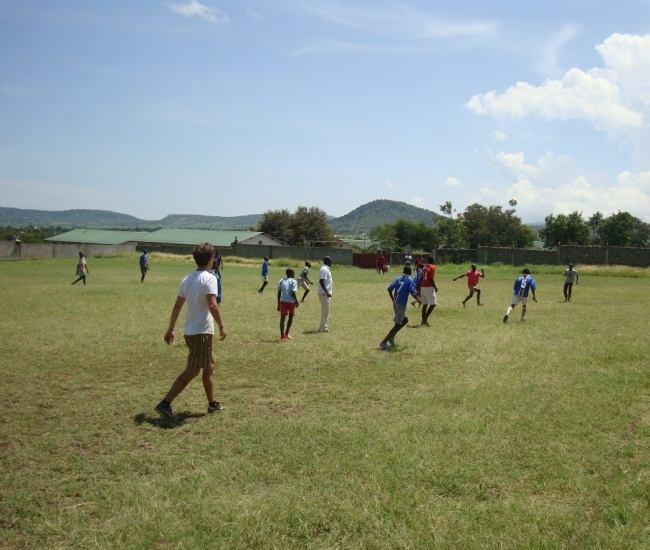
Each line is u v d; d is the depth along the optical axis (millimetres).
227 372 9516
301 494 4715
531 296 26984
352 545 3959
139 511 4383
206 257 6918
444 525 4219
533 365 10234
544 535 4094
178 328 13859
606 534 4117
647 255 53500
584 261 55656
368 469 5254
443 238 95875
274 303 20641
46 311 16891
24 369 9367
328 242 95062
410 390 8375
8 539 3992
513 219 97688
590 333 14359
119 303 19219
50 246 58500
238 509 4410
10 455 5582
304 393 8211
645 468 5426
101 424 6586
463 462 5453
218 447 5848
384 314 18078
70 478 5031
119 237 89250
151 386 8406
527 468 5387
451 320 16984
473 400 7785
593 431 6488
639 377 9234
